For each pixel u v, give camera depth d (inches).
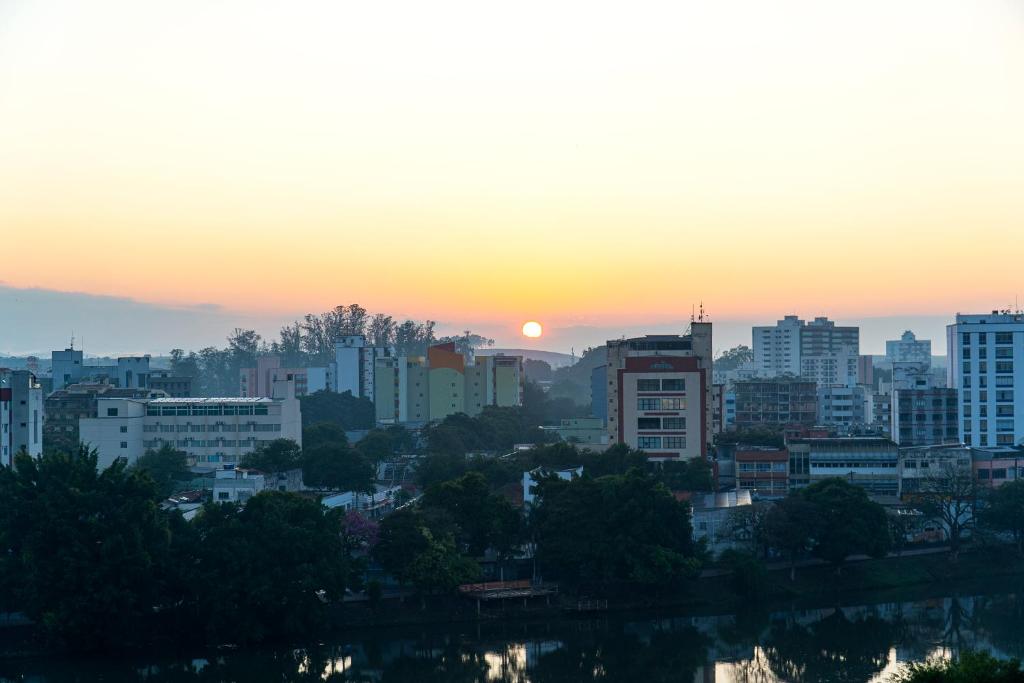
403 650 6097.4
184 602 6023.6
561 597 6806.1
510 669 5816.9
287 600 5949.8
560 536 6781.5
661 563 6599.4
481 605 6638.8
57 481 5890.8
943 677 3811.5
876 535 7258.9
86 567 5639.8
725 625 6589.6
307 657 5949.8
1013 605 7012.8
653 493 6914.4
